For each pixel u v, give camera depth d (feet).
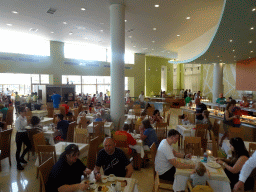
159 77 70.69
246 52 28.30
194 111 27.45
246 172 7.04
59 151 12.11
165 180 10.26
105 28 33.88
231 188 9.53
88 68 48.98
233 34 19.17
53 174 7.41
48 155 11.66
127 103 38.81
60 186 7.28
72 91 44.42
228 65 49.67
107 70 52.47
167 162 10.23
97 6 24.45
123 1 22.84
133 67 58.23
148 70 66.80
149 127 15.23
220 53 28.81
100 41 44.29
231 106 17.57
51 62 43.29
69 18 28.94
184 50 47.42
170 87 76.18
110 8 24.16
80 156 12.60
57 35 39.04
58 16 28.14
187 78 73.20
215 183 8.87
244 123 19.77
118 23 23.67
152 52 57.62
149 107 29.53
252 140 18.70
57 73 44.19
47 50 43.32
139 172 14.23
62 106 27.45
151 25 31.45
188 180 8.93
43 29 34.91
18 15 27.84
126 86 62.03
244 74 37.70
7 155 14.56
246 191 9.27
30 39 40.63
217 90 42.88
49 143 15.93
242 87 38.58
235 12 14.24
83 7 24.80
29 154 17.15
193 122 24.39
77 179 8.00
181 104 53.57
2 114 24.67
